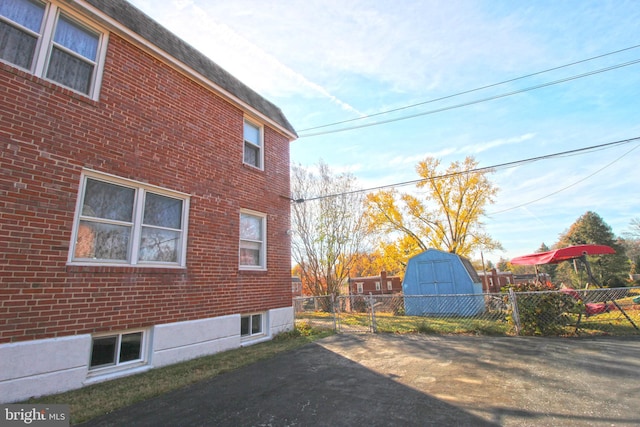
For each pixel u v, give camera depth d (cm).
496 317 1017
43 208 421
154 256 560
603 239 3619
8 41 434
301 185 1873
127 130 542
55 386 399
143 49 594
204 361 550
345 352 611
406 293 1349
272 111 957
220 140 731
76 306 435
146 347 520
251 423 312
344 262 1875
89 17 521
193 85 688
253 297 742
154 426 311
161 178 584
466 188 2448
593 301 716
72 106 473
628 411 303
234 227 726
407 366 496
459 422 296
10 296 379
